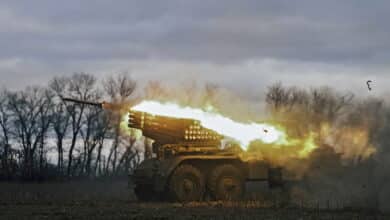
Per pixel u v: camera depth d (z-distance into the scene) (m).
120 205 29.30
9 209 26.92
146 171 32.97
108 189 45.47
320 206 29.05
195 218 23.42
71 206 28.61
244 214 24.97
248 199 33.12
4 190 42.53
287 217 23.84
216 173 33.00
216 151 33.62
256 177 33.75
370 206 28.44
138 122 34.25
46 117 72.38
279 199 32.50
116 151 72.19
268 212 25.83
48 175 68.69
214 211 26.23
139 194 34.22
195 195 32.66
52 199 32.88
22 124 71.75
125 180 66.62
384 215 25.12
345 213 25.67
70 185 52.69
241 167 33.75
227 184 33.09
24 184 54.56
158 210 26.62
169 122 33.84
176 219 23.12
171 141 33.75
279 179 34.25
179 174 32.44
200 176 32.91
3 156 68.94
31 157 70.00
